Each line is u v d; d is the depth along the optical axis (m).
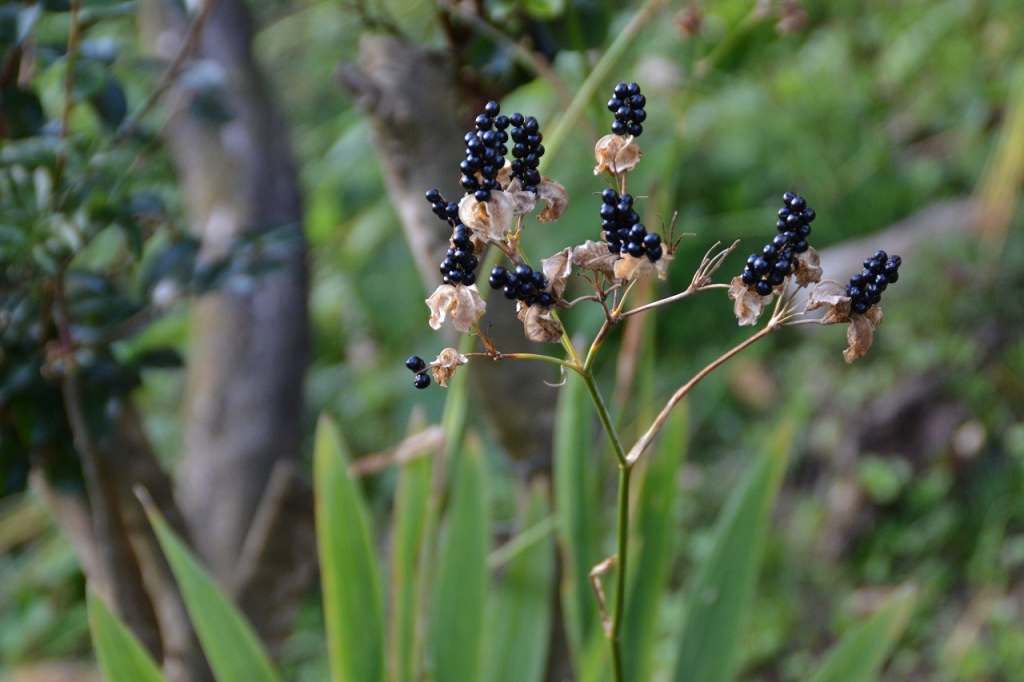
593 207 2.36
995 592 2.22
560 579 1.33
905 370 2.53
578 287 1.49
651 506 1.18
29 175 1.09
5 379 1.10
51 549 2.57
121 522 1.20
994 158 2.57
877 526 2.42
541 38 1.22
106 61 1.11
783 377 2.78
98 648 1.06
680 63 2.06
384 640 1.13
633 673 1.16
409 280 2.83
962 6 3.10
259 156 1.67
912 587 1.15
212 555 1.55
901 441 2.47
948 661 2.12
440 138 1.14
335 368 3.05
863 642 1.15
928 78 3.20
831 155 3.05
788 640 2.27
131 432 1.20
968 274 2.55
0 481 1.12
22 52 1.12
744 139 2.91
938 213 2.81
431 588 1.24
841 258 2.79
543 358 0.87
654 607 1.17
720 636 1.18
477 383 1.22
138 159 1.13
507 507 2.46
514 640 1.26
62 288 1.08
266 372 1.66
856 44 3.26
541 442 1.25
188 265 1.15
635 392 2.62
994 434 2.40
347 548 1.12
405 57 1.14
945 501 2.40
